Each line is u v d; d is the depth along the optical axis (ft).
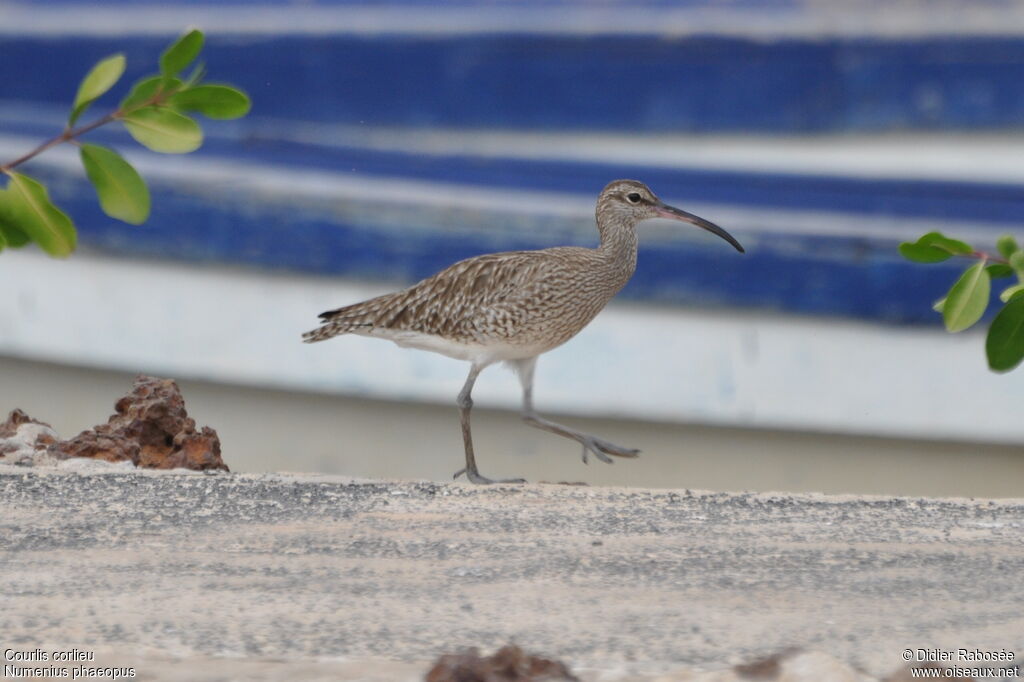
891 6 53.06
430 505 32.14
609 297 43.57
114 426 38.34
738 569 26.78
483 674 20.34
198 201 57.26
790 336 55.47
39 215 25.27
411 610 24.09
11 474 34.17
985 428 54.80
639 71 55.01
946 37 52.85
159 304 57.98
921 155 53.67
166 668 21.06
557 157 55.98
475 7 55.62
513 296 41.09
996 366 30.17
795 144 54.39
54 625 22.99
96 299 58.23
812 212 54.65
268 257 57.26
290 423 58.70
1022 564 27.35
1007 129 52.95
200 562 26.81
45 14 57.57
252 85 57.11
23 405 60.23
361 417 58.13
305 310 57.52
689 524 30.55
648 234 55.72
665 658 21.79
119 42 57.21
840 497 34.09
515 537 29.12
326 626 23.20
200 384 58.90
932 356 54.70
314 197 56.95
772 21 53.88
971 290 29.32
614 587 25.50
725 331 55.83
